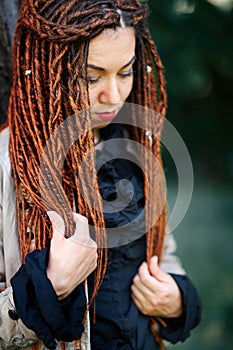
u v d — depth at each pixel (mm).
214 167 6898
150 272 1872
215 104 6422
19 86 1690
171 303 1886
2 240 1698
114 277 1815
